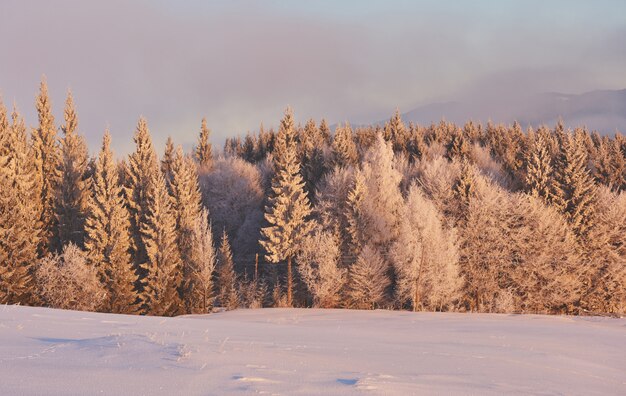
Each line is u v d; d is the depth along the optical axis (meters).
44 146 63.91
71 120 62.66
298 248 54.53
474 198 56.38
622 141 114.00
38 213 58.53
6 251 48.88
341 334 17.02
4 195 50.28
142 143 64.31
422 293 49.78
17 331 11.66
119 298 50.22
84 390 5.66
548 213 54.38
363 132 122.12
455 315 35.56
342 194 59.38
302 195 56.19
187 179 65.00
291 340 13.24
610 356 15.95
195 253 55.09
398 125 114.44
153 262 53.78
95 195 52.56
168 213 60.81
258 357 8.62
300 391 6.16
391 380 7.54
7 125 59.72
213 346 9.47
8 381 5.95
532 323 28.34
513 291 52.62
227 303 55.94
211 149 106.50
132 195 62.91
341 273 52.88
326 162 81.69
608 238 55.00
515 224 54.72
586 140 113.25
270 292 60.78
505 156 98.62
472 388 7.69
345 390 6.33
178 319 20.34
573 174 58.03
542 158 61.41
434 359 11.28
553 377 10.34
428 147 103.94
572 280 52.25
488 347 15.55
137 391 5.74
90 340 9.65
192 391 5.86
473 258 53.38
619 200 56.06
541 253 52.59
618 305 53.91
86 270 45.94
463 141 97.00
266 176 90.19
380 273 52.00
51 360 7.59
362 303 52.41
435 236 49.31
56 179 60.41
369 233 55.19
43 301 45.44
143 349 8.46
